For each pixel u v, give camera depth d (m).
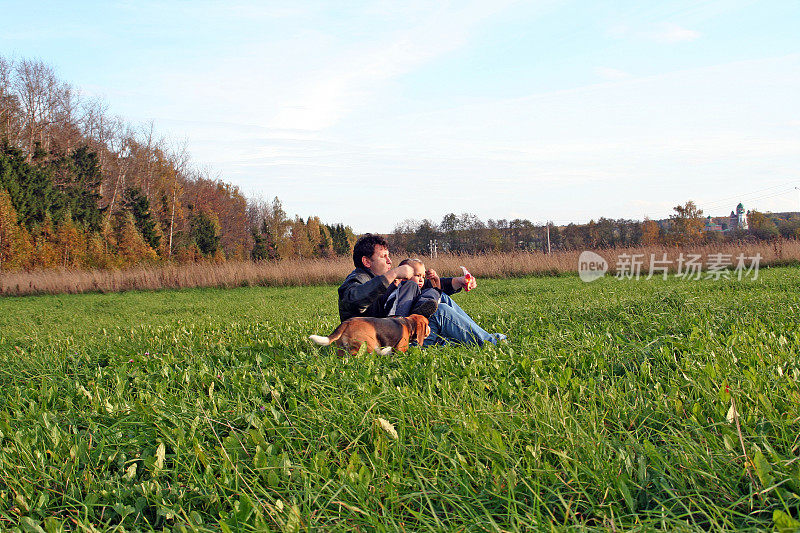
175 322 8.69
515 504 1.91
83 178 52.44
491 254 22.47
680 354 3.79
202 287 24.47
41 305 18.75
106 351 5.17
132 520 2.11
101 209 53.53
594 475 2.03
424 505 2.06
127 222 44.44
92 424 2.95
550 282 16.69
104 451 2.60
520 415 2.65
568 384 3.21
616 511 1.89
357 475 2.15
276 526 1.93
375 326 4.31
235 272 24.41
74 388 3.82
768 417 2.41
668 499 1.91
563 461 2.14
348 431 2.68
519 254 21.94
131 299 19.91
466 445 2.38
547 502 1.98
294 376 3.70
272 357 4.43
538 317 6.38
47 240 38.78
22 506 2.15
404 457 2.38
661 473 2.02
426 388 3.23
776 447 2.21
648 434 2.44
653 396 2.91
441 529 1.81
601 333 4.89
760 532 1.63
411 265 4.80
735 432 2.26
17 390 3.70
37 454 2.51
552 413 2.62
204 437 2.74
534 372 3.39
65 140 54.81
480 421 2.60
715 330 4.64
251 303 14.55
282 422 2.86
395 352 4.34
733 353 3.56
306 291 19.95
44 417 3.04
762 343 3.83
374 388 3.24
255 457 2.34
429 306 4.65
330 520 1.94
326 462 2.38
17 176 43.62
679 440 2.22
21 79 51.97
